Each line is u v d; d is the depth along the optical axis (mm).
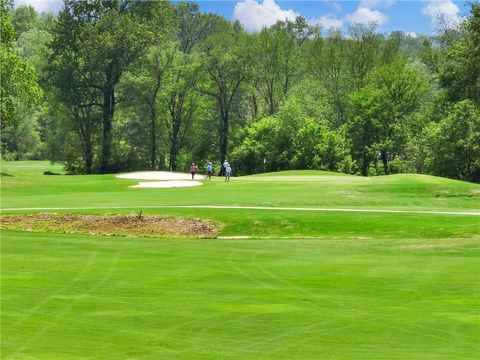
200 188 53656
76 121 95562
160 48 97688
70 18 92062
